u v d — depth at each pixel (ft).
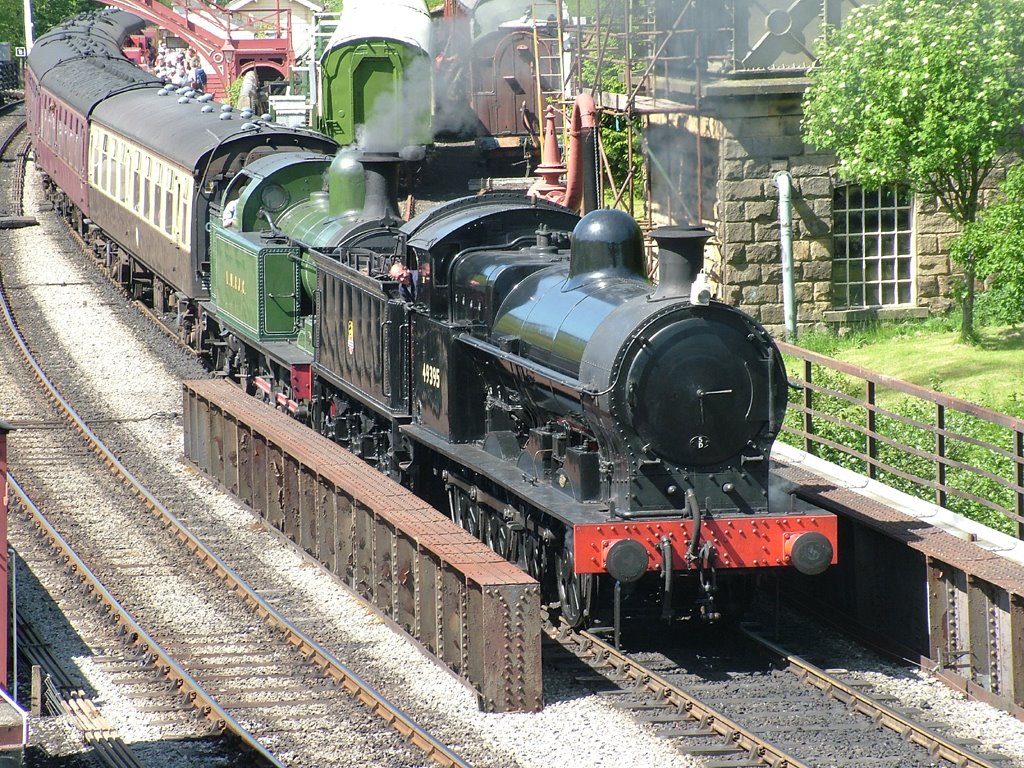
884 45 168.66
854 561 108.58
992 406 149.28
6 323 223.51
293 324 170.30
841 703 94.68
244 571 124.36
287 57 468.75
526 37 299.17
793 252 193.98
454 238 125.90
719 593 107.65
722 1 191.11
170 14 476.54
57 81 320.70
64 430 172.24
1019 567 96.84
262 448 139.13
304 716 92.38
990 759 84.58
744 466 101.91
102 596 116.26
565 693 97.04
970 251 169.48
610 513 100.22
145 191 227.20
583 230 110.73
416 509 111.04
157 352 210.59
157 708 94.48
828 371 167.94
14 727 80.64
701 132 196.75
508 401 118.52
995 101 164.25
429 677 100.01
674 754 85.76
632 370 98.84
